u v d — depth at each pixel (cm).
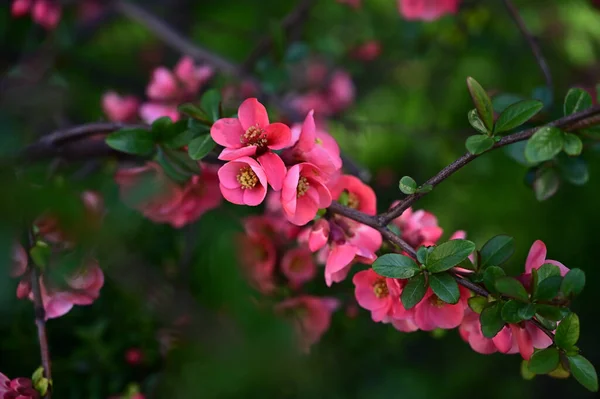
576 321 82
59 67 144
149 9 158
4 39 154
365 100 176
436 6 125
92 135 92
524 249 171
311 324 99
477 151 84
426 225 92
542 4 170
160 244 109
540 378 177
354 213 87
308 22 171
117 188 96
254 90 130
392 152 168
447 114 175
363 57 166
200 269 105
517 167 175
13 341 102
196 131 89
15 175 85
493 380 170
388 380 138
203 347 99
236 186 85
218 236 100
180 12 178
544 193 95
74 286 90
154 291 104
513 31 156
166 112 111
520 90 169
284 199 84
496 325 83
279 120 121
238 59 186
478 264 86
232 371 95
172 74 120
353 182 90
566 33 173
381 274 84
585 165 95
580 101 86
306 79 154
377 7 169
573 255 177
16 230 83
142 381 103
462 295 86
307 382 109
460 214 170
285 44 122
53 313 90
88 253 89
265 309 95
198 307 101
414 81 180
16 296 91
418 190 85
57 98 108
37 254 87
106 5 145
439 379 161
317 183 86
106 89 153
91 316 104
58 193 85
